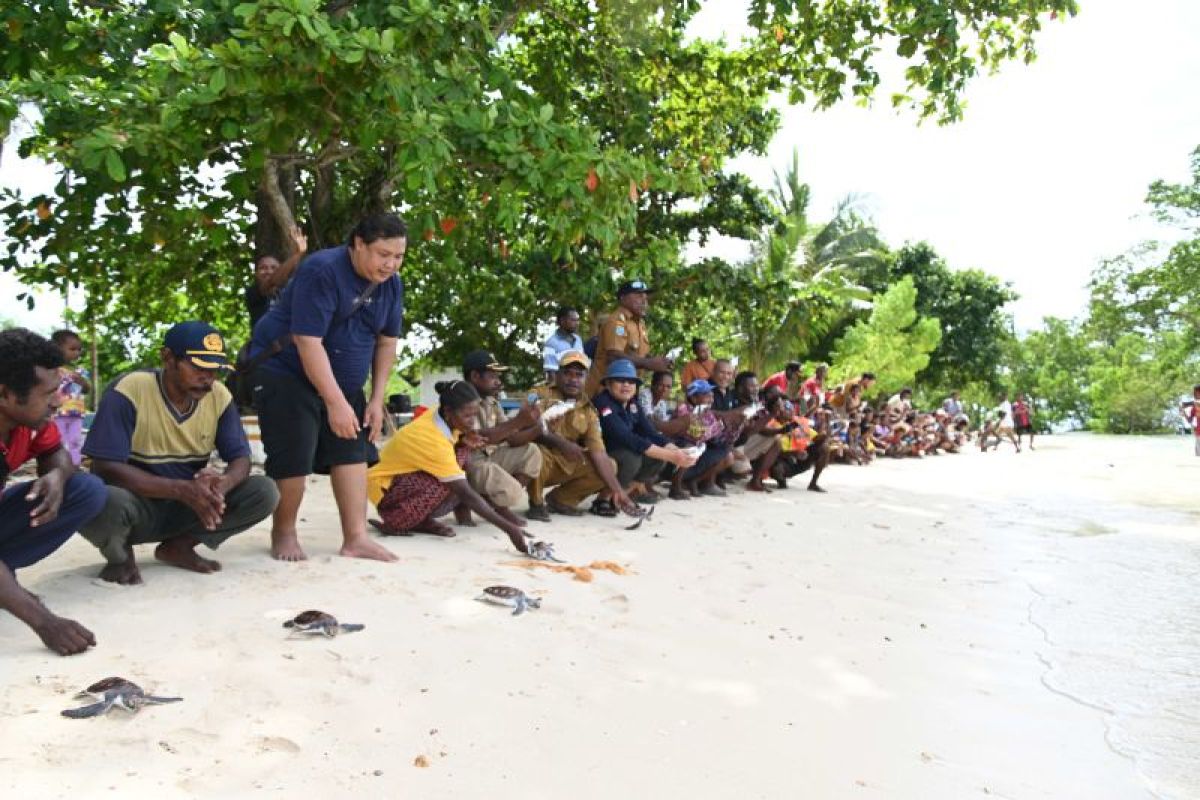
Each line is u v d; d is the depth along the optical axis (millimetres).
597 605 4320
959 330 37438
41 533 3650
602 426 7305
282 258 11297
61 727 2543
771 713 3117
